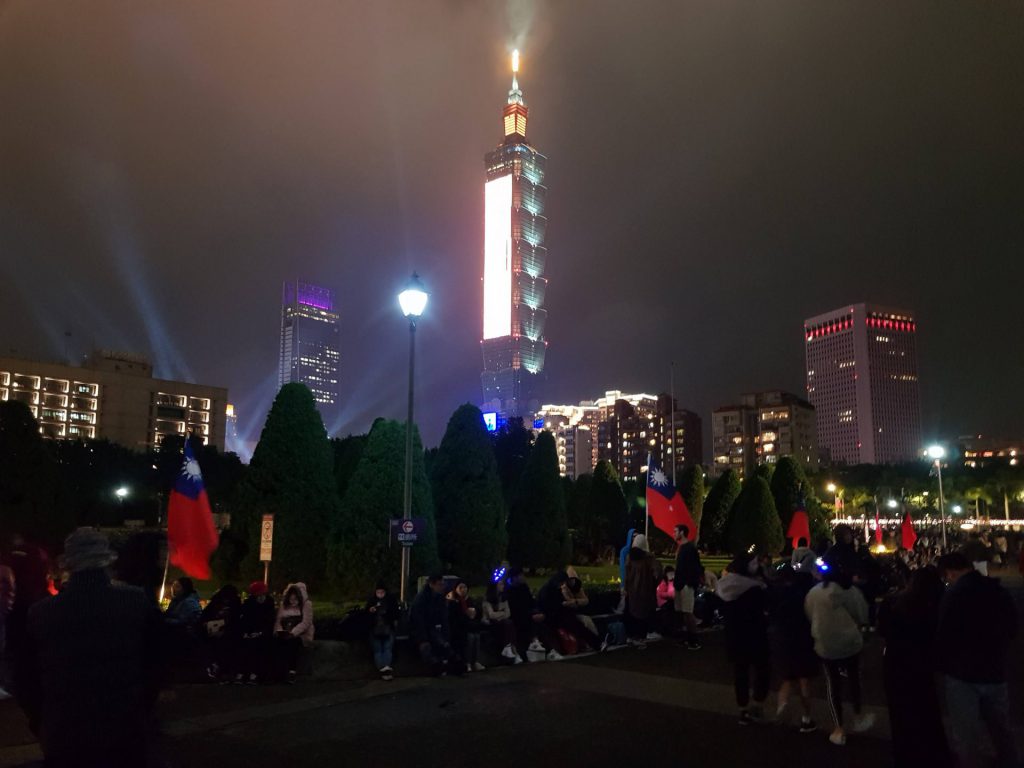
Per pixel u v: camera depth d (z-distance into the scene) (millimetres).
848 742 8750
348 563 18922
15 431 20938
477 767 7867
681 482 41125
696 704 10680
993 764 7477
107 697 3852
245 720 9773
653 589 15523
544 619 14633
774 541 35375
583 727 9438
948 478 95688
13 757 8164
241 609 12188
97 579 3992
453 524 22891
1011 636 6582
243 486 19828
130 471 81250
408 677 12633
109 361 155500
